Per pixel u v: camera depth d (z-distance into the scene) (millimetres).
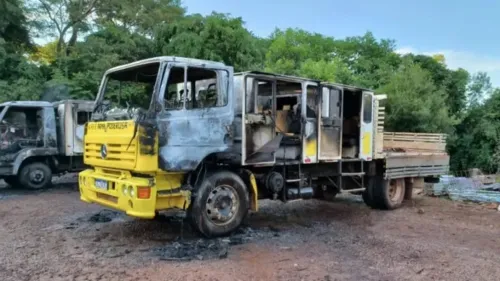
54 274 4793
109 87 6570
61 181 13375
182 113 5891
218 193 6320
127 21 23750
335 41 33969
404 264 5367
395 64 30672
